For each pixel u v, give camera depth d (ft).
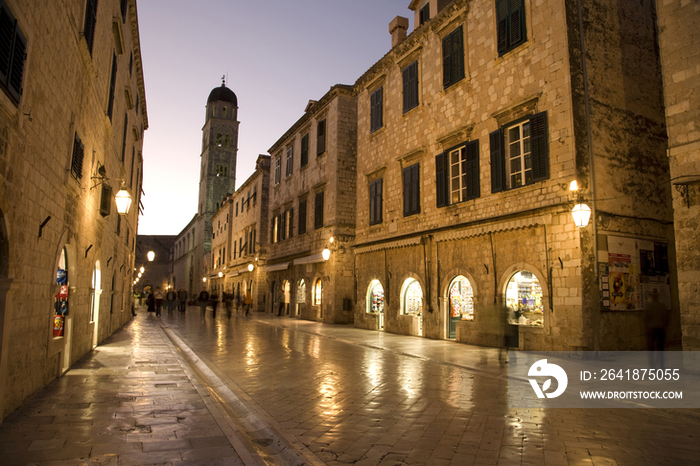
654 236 46.26
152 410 22.75
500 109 51.03
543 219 44.47
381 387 29.48
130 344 50.67
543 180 45.01
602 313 41.34
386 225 71.61
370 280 74.95
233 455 16.65
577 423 21.70
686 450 18.02
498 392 28.14
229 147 249.75
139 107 80.59
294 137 112.06
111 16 43.37
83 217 34.88
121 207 35.35
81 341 38.99
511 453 17.48
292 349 49.08
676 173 35.17
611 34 47.06
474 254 53.42
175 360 39.75
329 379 32.17
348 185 89.81
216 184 243.19
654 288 45.37
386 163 72.74
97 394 25.96
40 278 24.17
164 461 15.89
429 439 19.08
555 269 43.16
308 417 22.39
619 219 43.96
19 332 21.63
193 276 250.37
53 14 23.07
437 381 31.58
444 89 60.49
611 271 42.52
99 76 37.68
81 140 31.96
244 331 70.74
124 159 60.54
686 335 33.83
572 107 43.14
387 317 69.46
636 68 48.19
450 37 59.98
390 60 73.05
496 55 52.31
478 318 52.11
